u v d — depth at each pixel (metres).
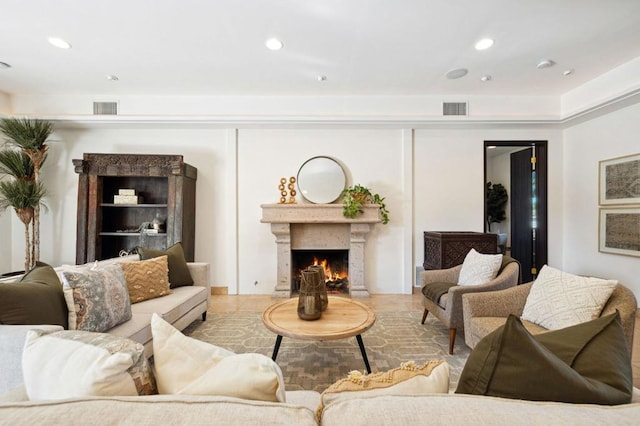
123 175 3.49
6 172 3.42
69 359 0.72
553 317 1.61
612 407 0.55
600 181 3.40
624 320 1.42
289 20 2.19
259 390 0.66
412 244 3.93
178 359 0.78
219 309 3.28
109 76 3.11
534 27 2.27
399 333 2.61
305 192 3.88
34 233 3.43
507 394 0.64
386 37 2.40
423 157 3.93
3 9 2.04
